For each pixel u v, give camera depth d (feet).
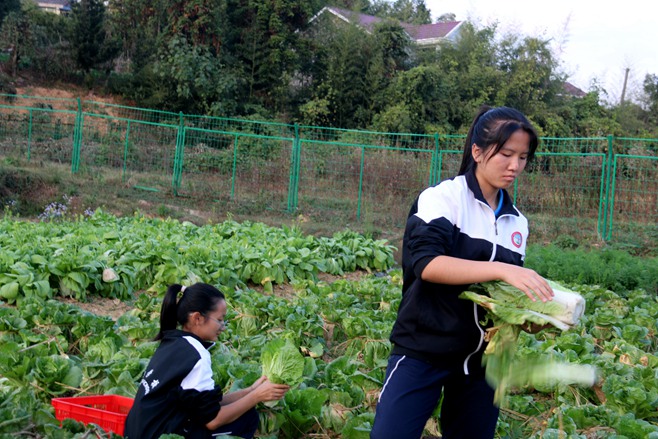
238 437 12.76
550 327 10.61
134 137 79.92
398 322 11.57
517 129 10.64
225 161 71.56
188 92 96.73
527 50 112.88
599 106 116.98
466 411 11.80
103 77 109.09
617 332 28.22
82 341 22.44
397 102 101.96
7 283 30.01
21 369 17.20
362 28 109.09
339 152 70.23
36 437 12.53
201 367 12.90
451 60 112.78
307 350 23.97
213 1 98.07
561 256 44.73
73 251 34.68
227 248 41.34
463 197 11.10
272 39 102.22
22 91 101.14
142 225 49.29
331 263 45.85
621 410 18.89
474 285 10.80
